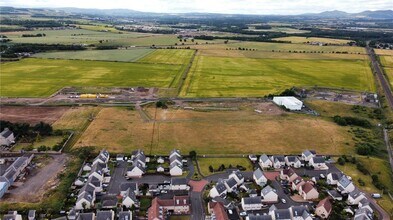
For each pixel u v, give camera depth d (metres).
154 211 107.69
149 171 139.62
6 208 111.88
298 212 109.56
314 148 164.88
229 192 125.19
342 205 118.69
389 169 147.62
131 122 194.38
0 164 143.50
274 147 164.75
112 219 107.69
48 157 148.75
